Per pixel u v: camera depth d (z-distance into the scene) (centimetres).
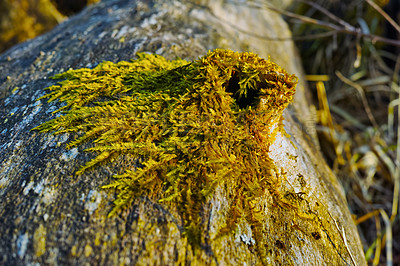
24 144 26
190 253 22
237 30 47
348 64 66
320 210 27
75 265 21
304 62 69
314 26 69
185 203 23
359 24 68
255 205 24
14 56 37
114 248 22
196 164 24
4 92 31
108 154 24
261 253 23
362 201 47
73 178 24
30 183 24
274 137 26
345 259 26
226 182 24
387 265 37
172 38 36
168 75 27
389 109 54
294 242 25
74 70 31
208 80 24
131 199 23
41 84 31
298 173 28
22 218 22
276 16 67
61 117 26
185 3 47
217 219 23
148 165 23
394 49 68
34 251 22
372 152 52
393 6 68
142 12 43
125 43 35
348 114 62
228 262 22
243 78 25
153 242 22
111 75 28
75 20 47
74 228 22
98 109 26
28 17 61
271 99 24
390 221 43
